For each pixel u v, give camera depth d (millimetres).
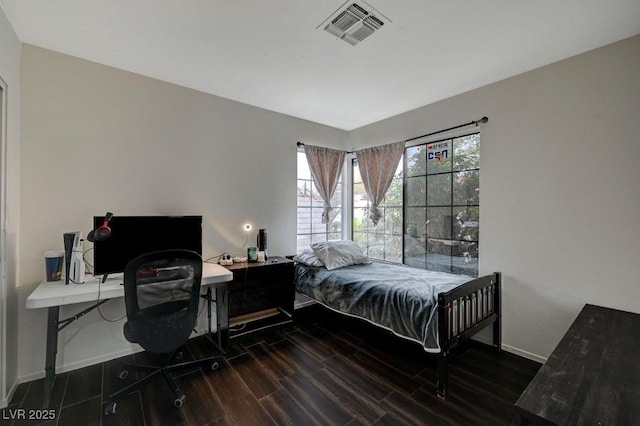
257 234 3240
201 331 2863
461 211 2893
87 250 2264
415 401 1852
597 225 2043
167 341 1847
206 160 2875
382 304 2312
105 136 2344
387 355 2461
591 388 1051
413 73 2447
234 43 2029
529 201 2371
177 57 2227
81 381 2068
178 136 2705
